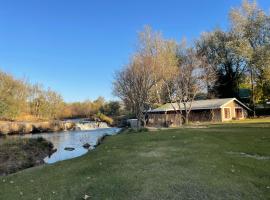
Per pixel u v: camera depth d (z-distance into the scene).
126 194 7.81
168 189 7.96
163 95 51.72
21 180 10.48
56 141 32.09
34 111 71.38
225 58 55.00
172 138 19.16
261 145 14.41
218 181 8.42
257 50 47.03
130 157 12.76
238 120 43.69
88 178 9.72
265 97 51.00
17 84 63.00
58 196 8.12
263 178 8.70
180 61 50.62
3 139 31.81
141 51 50.38
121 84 46.00
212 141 16.30
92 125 57.19
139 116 41.41
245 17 50.22
